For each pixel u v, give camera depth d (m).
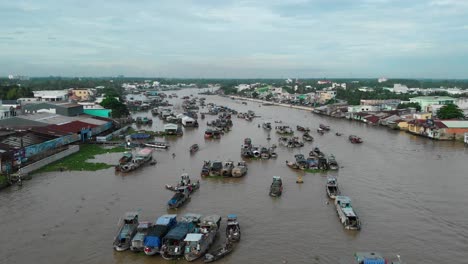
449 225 48.34
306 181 67.56
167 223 43.22
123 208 53.00
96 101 184.62
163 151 94.38
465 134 108.06
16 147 72.38
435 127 116.31
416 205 55.38
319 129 129.38
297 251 41.06
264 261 38.94
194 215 46.84
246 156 87.62
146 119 150.00
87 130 104.94
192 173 72.81
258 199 57.69
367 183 66.31
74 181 65.75
